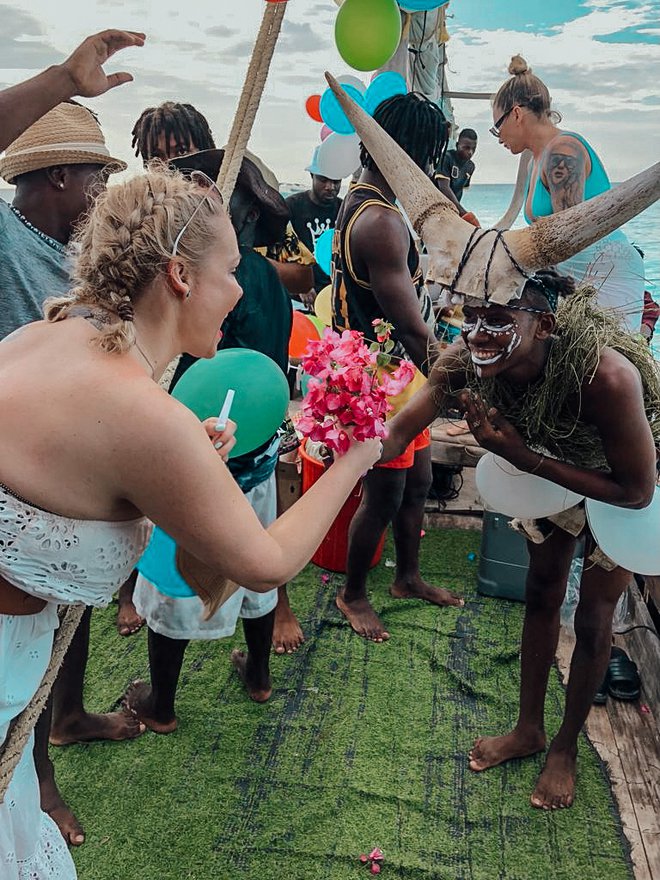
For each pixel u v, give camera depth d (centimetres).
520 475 194
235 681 266
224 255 115
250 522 113
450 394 186
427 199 157
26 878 141
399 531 306
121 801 217
